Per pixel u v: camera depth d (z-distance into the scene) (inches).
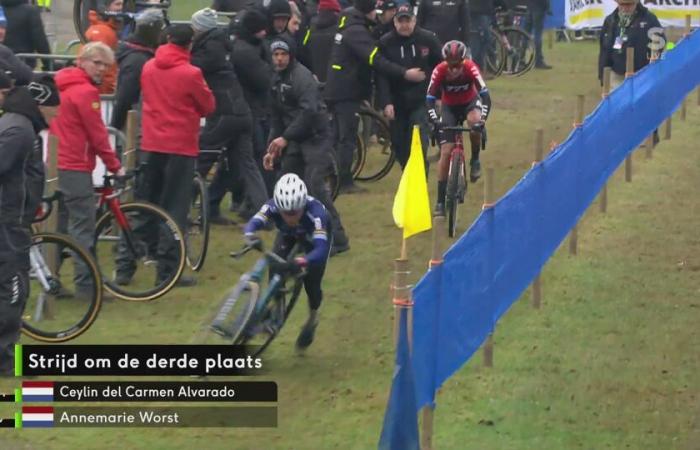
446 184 1879.9
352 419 1206.3
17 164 1266.0
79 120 1505.9
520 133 2699.3
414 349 1035.9
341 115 2113.7
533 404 1258.0
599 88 3277.6
